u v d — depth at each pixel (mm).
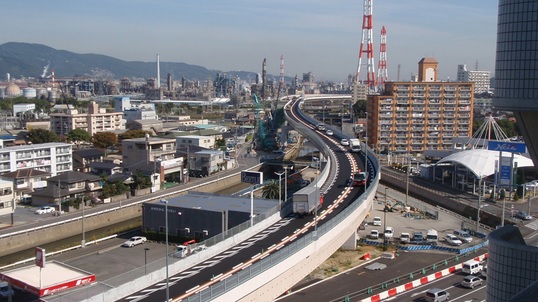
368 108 174000
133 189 109500
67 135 166125
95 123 188375
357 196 79688
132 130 172125
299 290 57500
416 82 166750
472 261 63031
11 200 83750
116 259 69938
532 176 125312
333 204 74938
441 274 61781
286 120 197625
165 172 119375
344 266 65750
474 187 111188
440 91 167500
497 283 36750
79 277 52094
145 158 120688
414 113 167750
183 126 199375
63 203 94188
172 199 84812
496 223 91000
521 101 37938
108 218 94250
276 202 82812
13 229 80688
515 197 104938
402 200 106562
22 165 110062
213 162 137375
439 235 80875
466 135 169375
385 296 55094
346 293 56500
